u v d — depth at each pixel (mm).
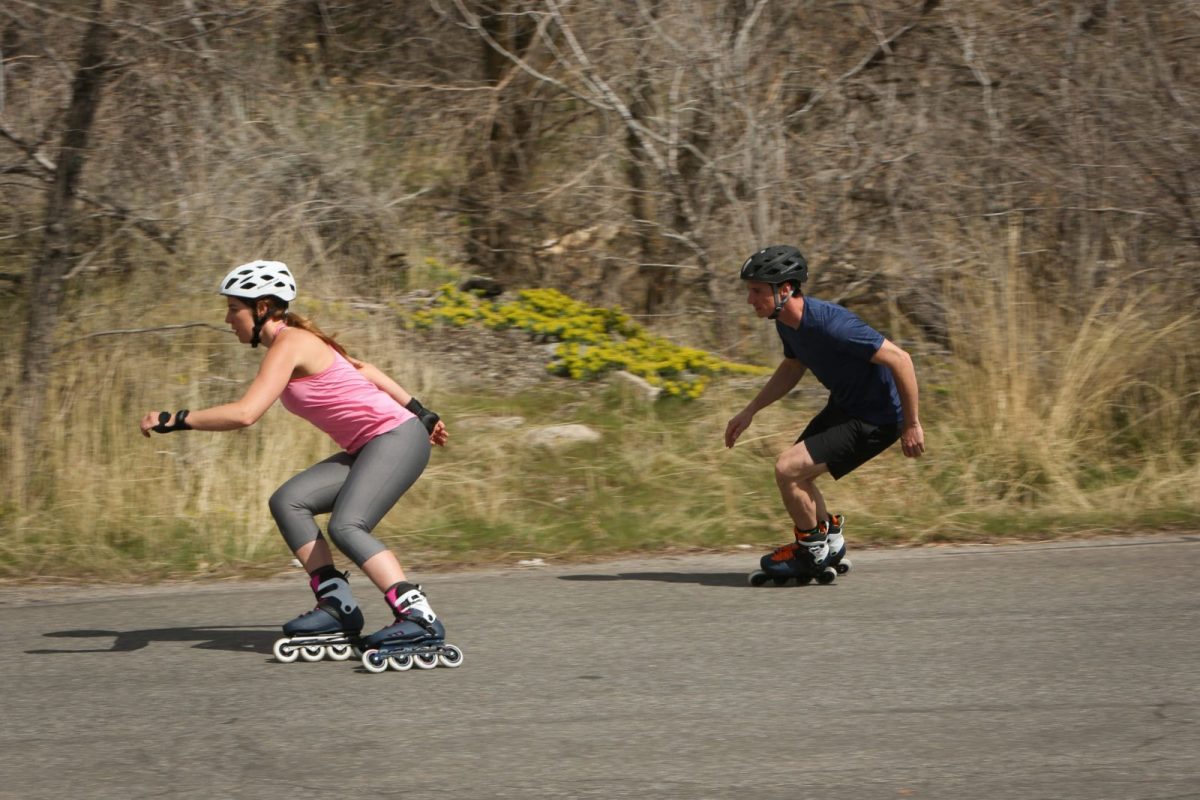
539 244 43125
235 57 38250
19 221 35875
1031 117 40781
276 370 18969
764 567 24422
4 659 20000
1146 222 38156
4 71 34219
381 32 47312
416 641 19250
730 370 36969
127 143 35219
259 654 20219
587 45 41844
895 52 42406
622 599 23547
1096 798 14234
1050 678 18547
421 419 20312
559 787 14625
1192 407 33625
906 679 18562
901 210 39375
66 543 27078
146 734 16469
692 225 39312
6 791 14633
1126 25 40562
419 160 44344
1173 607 22422
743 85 39188
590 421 34188
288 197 38719
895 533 28750
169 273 34625
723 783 14727
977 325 35094
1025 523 29281
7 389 30703
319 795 14430
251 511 28219
